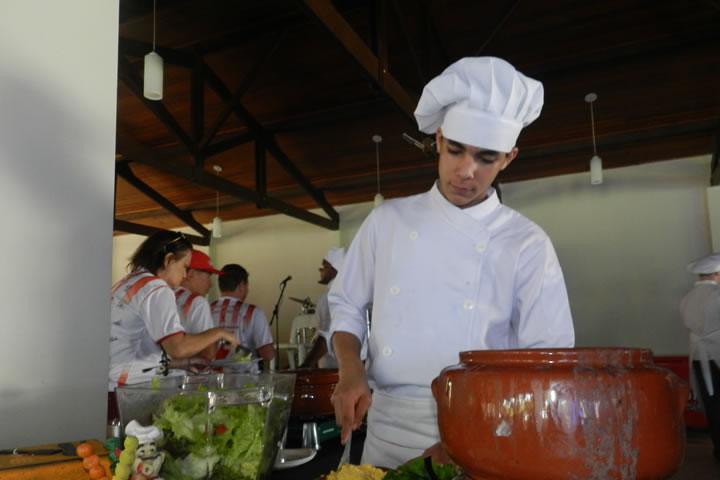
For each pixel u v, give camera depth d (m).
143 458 0.64
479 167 1.07
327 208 7.92
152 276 1.99
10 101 0.96
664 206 6.66
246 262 8.74
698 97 5.54
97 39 1.12
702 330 3.92
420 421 1.08
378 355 1.17
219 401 0.74
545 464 0.43
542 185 7.25
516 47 5.25
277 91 6.00
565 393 0.43
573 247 7.03
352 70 5.58
